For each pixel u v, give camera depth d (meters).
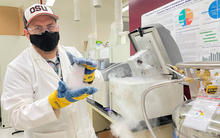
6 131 2.93
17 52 3.34
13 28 3.59
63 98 0.69
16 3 4.16
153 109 1.06
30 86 0.93
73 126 1.05
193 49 1.13
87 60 0.73
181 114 0.66
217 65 0.52
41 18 0.89
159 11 1.39
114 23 2.14
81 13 4.99
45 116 0.74
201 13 1.05
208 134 0.54
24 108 0.79
